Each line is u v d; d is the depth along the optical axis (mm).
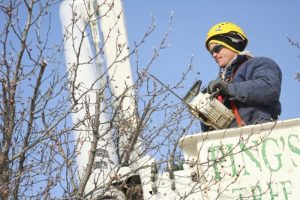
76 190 5449
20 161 5512
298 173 4051
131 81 6398
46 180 5566
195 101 4891
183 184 4531
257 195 4039
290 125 4156
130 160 5699
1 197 5219
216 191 4121
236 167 4129
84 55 6234
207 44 5438
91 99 5922
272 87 4820
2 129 5406
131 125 5863
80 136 5715
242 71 5086
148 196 4609
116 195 5234
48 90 5578
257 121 4789
